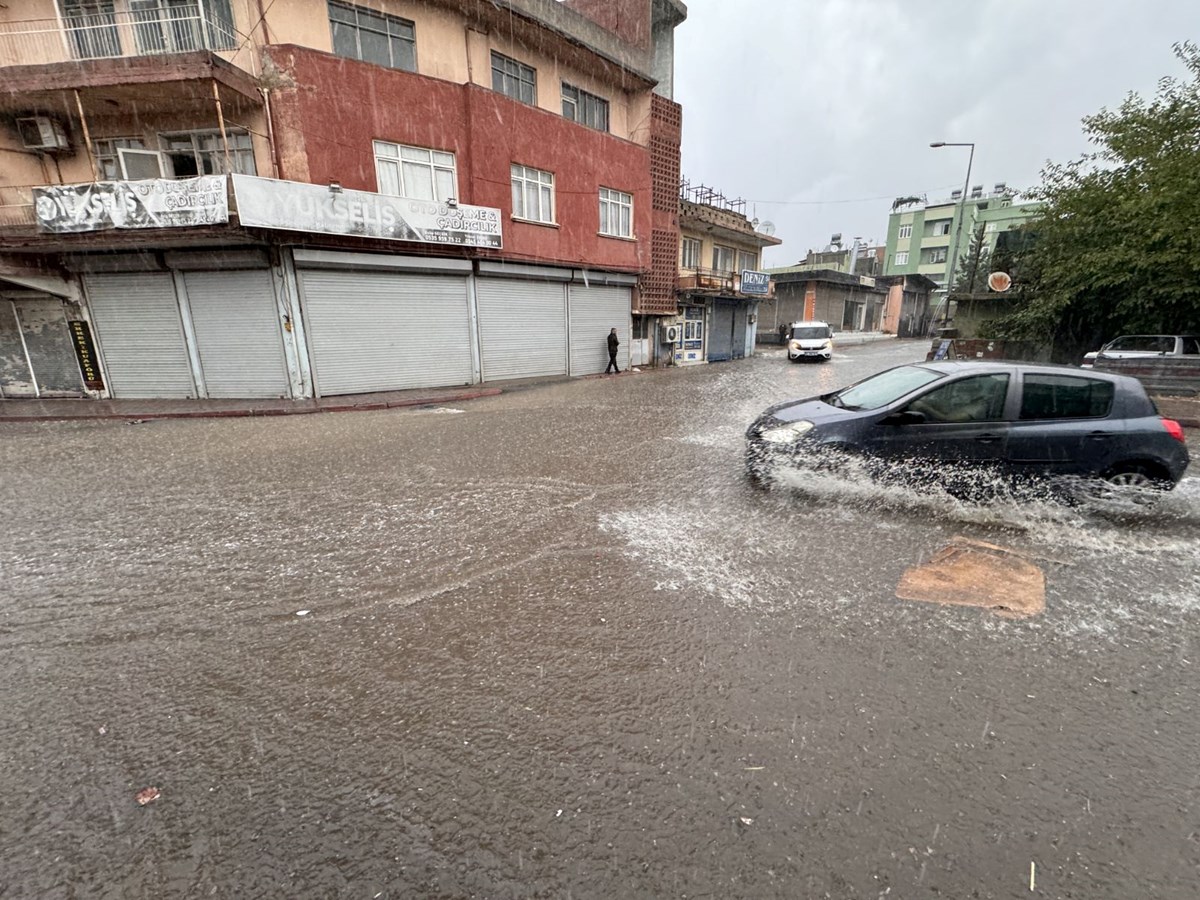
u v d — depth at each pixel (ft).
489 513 17.39
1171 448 16.90
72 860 6.18
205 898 5.74
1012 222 156.66
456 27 46.88
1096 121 52.65
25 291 43.80
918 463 17.81
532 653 10.03
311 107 40.32
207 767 7.52
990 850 6.20
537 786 7.13
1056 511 17.35
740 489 19.71
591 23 56.49
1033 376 17.76
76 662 9.97
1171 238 44.50
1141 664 9.71
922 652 10.02
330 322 43.70
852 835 6.40
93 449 27.68
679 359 78.13
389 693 9.00
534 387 53.16
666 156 69.36
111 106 39.99
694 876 5.91
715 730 8.09
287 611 11.62
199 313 43.04
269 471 22.81
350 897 5.72
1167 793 6.99
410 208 43.86
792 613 11.35
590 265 59.67
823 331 82.33
